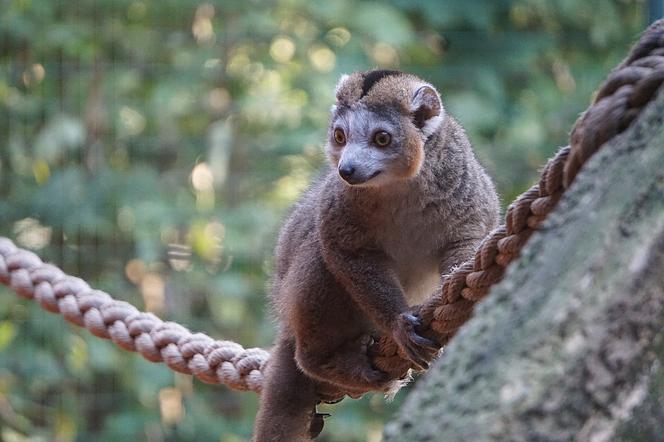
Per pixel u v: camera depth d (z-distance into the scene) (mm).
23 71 14219
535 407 2562
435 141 6602
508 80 14492
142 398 13664
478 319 2779
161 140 14453
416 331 5395
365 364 6301
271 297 7668
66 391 13570
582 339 2631
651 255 2691
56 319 13484
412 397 2732
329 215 6395
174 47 14500
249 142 14258
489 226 6703
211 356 7246
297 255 6809
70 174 13766
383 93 6930
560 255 2771
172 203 13836
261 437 6785
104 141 14375
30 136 14164
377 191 6352
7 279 7863
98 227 13648
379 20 13992
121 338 7496
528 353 2641
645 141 2889
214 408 13828
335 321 6438
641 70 3174
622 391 2623
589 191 2875
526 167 13930
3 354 13289
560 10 14664
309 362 6473
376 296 6199
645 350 2654
